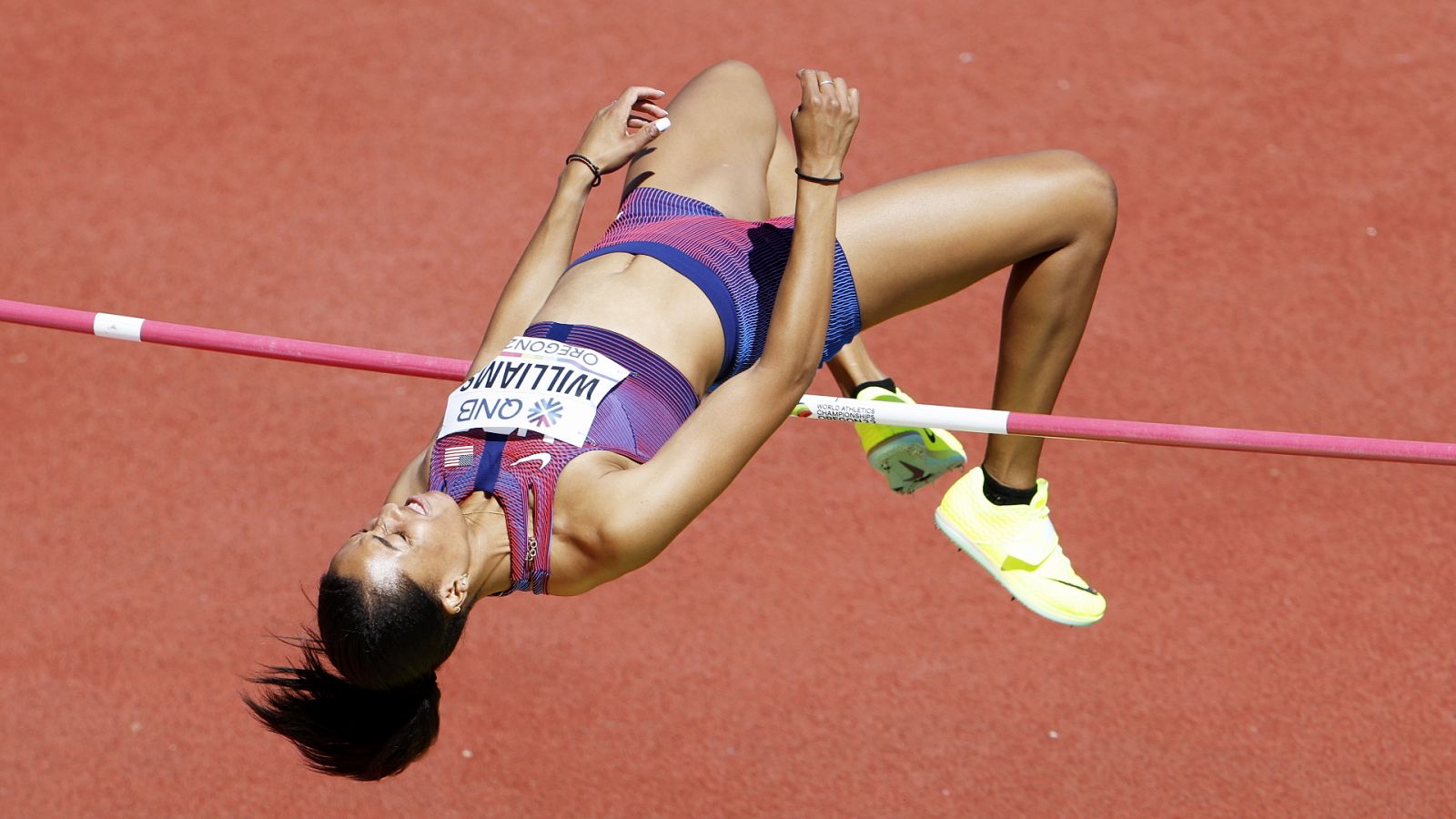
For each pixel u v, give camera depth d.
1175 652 16.36
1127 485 17.95
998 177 9.39
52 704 16.28
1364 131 22.41
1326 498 17.78
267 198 22.36
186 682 16.48
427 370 9.92
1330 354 19.23
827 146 8.22
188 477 18.52
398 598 7.81
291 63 24.78
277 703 8.38
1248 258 20.55
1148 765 15.43
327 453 18.75
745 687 16.20
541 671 16.48
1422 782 15.22
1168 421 18.44
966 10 24.75
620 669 16.44
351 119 23.62
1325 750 15.52
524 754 15.83
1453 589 16.83
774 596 16.98
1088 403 18.66
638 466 8.15
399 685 8.14
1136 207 21.33
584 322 8.70
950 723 15.82
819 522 17.72
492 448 8.26
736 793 15.37
